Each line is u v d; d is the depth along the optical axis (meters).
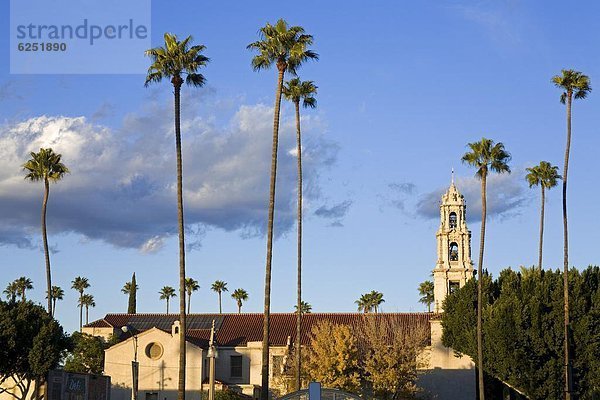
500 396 94.56
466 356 95.88
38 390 84.50
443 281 103.00
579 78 80.12
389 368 90.06
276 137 62.47
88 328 112.38
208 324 112.12
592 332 82.12
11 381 92.31
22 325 83.00
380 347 91.62
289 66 64.19
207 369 101.44
